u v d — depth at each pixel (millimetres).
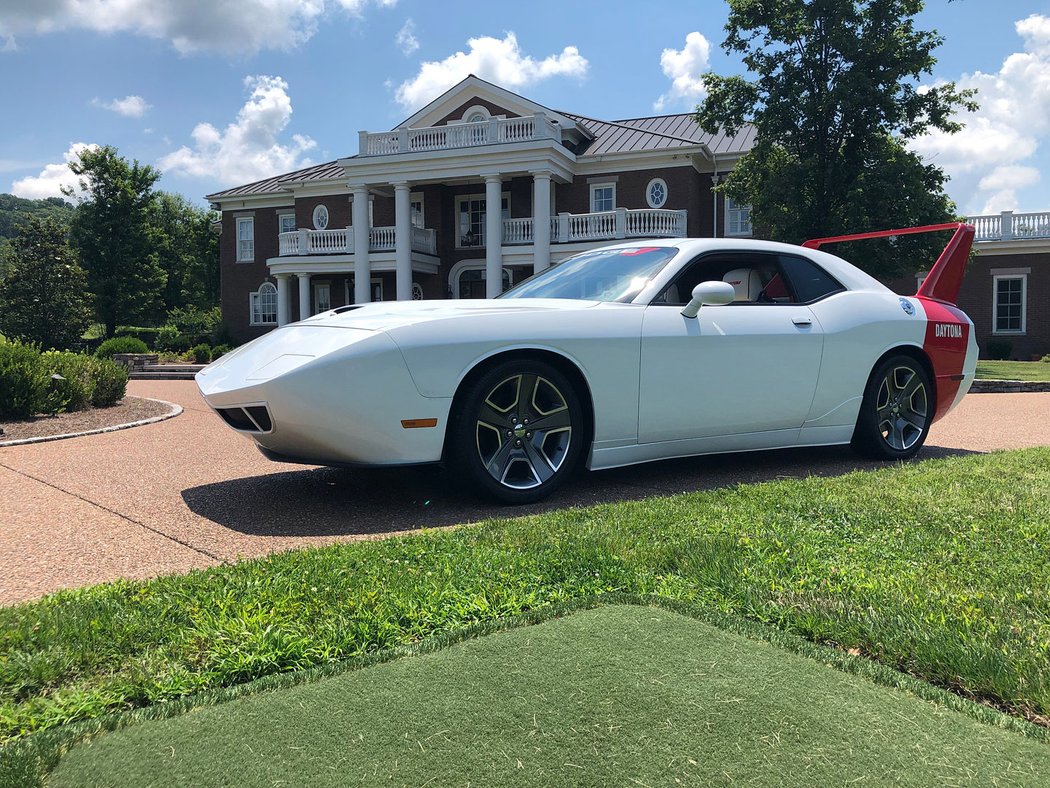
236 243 30906
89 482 4277
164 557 2842
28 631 1971
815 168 17031
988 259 23656
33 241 36156
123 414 8062
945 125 16875
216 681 1768
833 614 2100
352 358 3307
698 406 4117
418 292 26078
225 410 3631
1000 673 1726
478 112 24094
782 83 17094
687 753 1431
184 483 4254
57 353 8781
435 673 1763
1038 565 2512
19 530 3213
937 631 1965
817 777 1358
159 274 45469
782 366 4387
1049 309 22984
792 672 1767
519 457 3732
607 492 4039
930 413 5184
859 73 16406
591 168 23500
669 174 22906
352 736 1499
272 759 1423
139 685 1723
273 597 2209
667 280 4195
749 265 4617
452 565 2527
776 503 3400
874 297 4938
